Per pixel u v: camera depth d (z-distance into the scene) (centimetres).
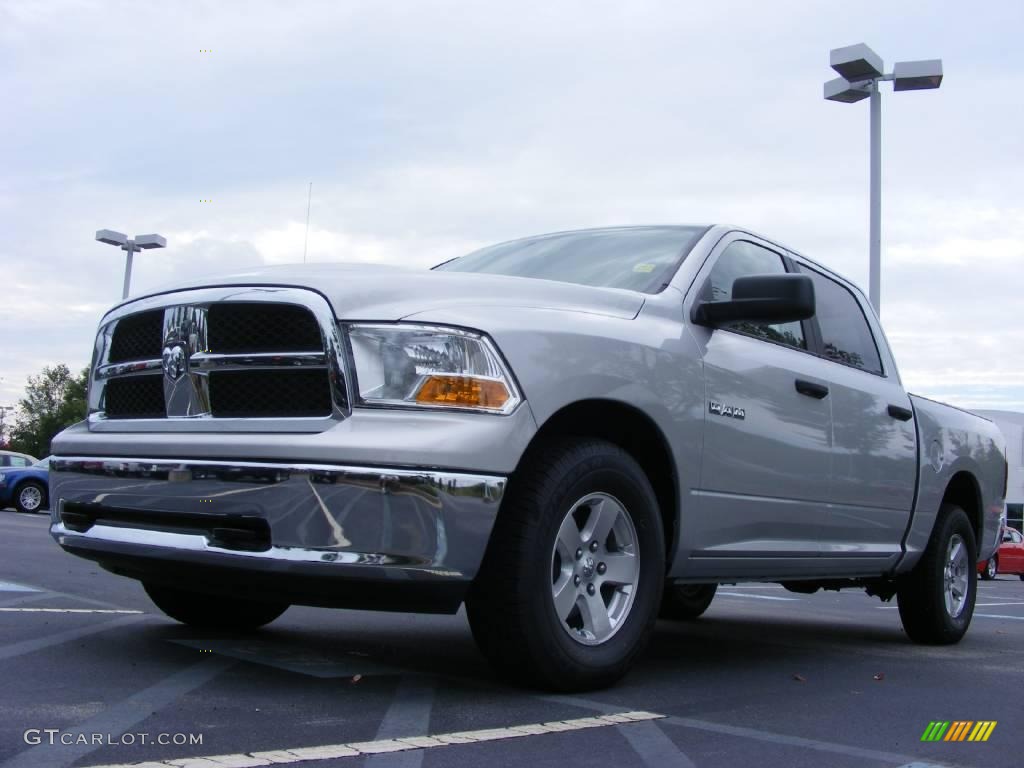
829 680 451
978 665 526
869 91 1526
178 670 374
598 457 367
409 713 325
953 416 646
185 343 363
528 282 387
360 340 335
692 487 415
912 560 593
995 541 705
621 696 377
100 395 404
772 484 459
